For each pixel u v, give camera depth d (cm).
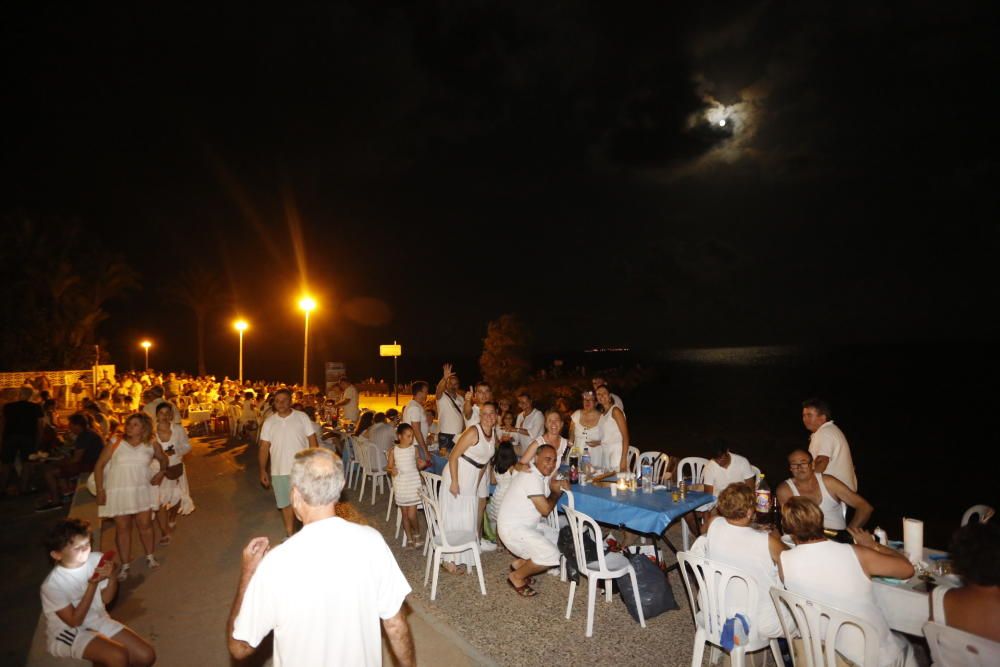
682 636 437
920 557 368
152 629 457
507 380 3306
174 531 721
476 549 518
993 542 259
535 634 442
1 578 595
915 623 319
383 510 817
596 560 474
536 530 505
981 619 261
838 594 309
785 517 331
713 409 3872
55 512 855
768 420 3256
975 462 2022
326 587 204
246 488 965
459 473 567
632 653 413
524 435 785
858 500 441
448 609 488
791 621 342
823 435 484
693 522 596
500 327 3359
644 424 3117
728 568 352
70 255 3042
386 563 221
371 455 862
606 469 658
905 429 2869
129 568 581
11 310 2631
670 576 559
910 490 1605
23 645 448
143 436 577
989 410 3638
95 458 885
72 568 352
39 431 1009
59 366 2756
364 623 211
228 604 504
